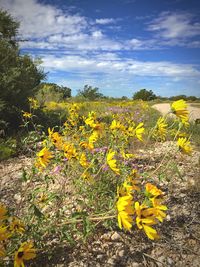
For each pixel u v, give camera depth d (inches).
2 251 80.6
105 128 171.3
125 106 538.6
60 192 133.2
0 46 339.9
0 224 75.9
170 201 152.8
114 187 140.3
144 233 123.6
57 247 109.7
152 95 1660.9
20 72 334.3
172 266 106.7
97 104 708.0
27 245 78.3
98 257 107.9
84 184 131.4
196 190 166.7
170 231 127.0
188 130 324.2
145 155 220.1
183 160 213.0
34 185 153.9
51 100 640.4
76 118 204.7
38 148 219.0
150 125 361.1
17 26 366.3
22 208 130.9
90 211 127.1
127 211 71.4
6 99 322.0
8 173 183.6
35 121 337.7
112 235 118.9
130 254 111.3
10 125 321.1
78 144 142.3
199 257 111.6
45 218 104.5
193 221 135.2
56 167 132.7
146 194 75.9
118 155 160.2
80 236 114.7
